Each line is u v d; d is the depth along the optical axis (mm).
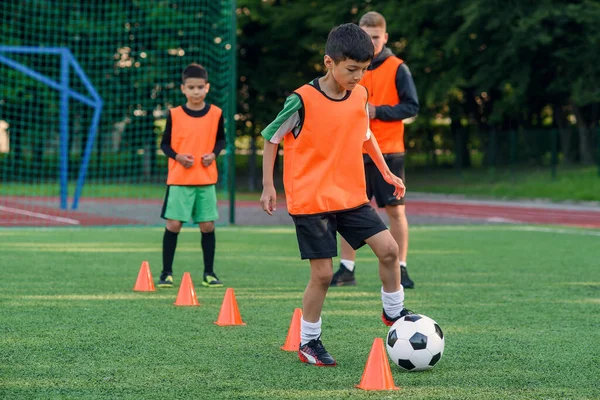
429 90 36469
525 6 33812
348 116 5324
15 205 25609
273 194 5367
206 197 8805
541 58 36938
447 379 4820
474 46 36219
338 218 5426
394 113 8609
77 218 20547
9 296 7941
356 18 37594
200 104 8977
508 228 17797
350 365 5160
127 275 9617
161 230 16547
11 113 34812
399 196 5906
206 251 8844
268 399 4324
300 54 41656
